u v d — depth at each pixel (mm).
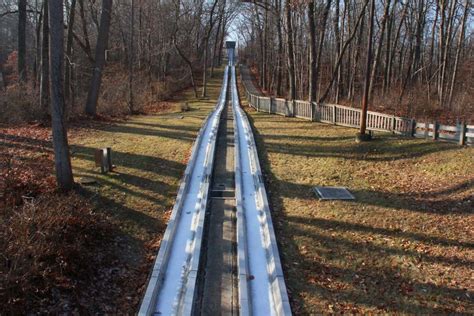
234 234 10430
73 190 11234
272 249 9305
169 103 41469
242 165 16109
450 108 30812
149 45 46344
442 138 17484
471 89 36844
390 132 20141
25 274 6645
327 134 21375
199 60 81438
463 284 8211
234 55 116062
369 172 15344
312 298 7781
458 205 11867
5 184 10516
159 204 11930
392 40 47469
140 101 34750
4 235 7191
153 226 10672
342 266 8953
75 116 23266
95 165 14281
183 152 17328
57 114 10992
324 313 7355
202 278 8555
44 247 7570
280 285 7898
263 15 49500
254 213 11641
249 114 32688
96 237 9336
